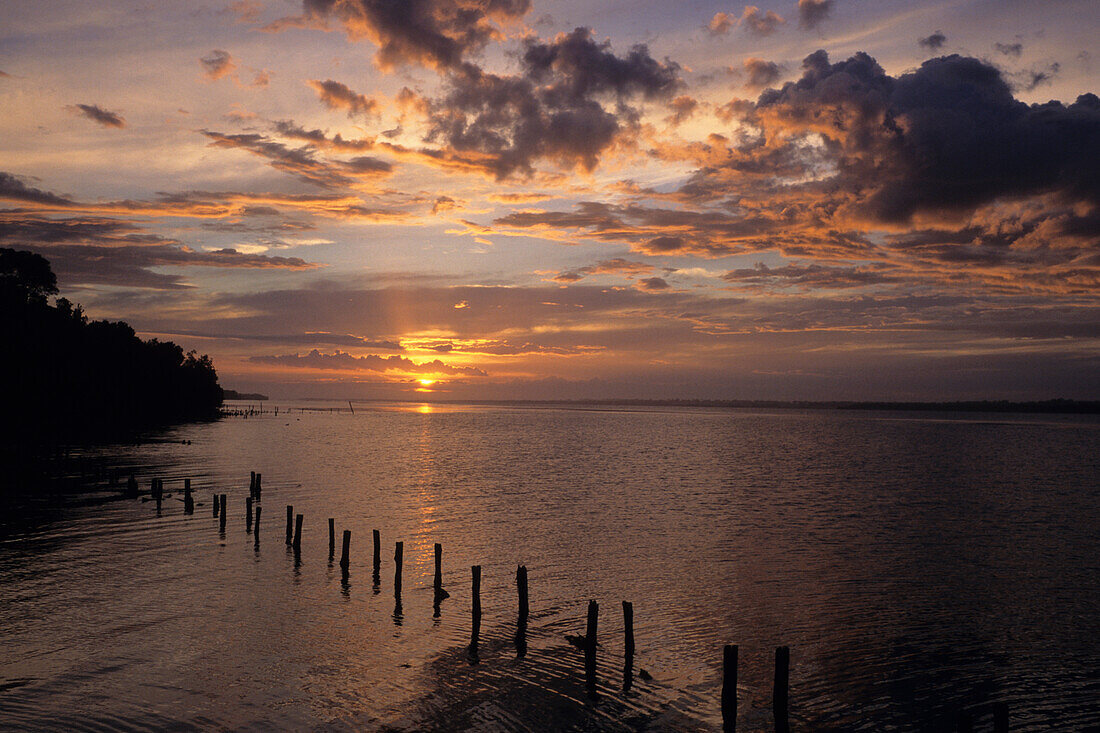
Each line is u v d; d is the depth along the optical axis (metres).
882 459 100.69
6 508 43.53
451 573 30.75
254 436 126.94
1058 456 108.88
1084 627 24.78
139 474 62.59
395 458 90.94
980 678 20.31
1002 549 38.25
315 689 18.38
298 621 23.67
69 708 16.95
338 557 32.62
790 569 32.81
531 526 42.97
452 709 17.44
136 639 21.67
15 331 95.38
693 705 18.14
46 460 71.00
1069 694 19.33
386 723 16.62
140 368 139.88
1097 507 54.41
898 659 21.64
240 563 31.12
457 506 50.34
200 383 194.38
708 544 38.44
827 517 48.50
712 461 95.62
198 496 50.16
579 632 23.34
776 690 15.70
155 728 16.06
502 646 21.83
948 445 136.50
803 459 99.94
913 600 27.89
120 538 35.69
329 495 53.88
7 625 22.69
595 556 34.94
